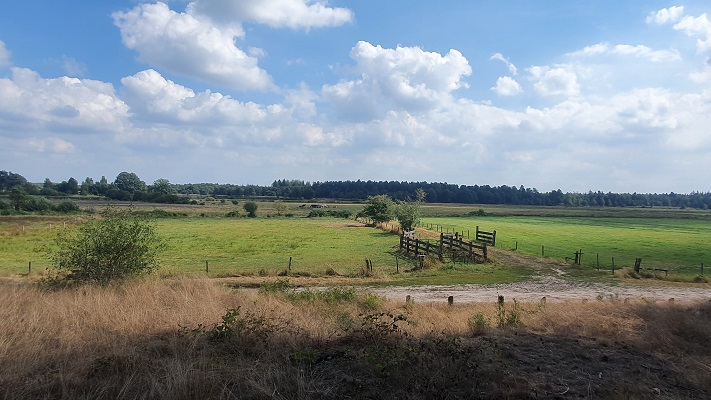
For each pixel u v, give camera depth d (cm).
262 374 582
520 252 3978
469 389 568
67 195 15700
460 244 3653
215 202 16462
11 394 505
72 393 509
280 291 1450
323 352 699
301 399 515
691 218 12638
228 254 3659
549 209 17925
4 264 2778
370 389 549
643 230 7644
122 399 504
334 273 2520
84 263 1420
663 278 2692
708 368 706
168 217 9475
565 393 584
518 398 562
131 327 789
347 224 7994
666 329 936
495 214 13025
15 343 659
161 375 564
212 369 585
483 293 2086
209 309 962
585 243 5209
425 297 1941
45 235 4788
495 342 757
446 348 668
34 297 1044
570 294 2114
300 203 17888
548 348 796
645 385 627
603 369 695
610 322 1014
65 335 720
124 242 1462
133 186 17862
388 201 7462
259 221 8756
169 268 2702
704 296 2098
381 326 795
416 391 554
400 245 4081
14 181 15412
